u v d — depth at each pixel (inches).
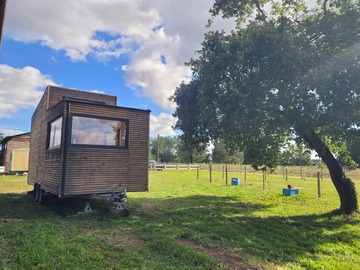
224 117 350.3
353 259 209.0
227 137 375.9
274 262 191.6
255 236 252.1
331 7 335.3
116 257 171.2
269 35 301.6
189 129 434.9
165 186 644.1
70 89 412.5
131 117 335.3
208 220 302.5
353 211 364.5
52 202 353.7
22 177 829.2
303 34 323.9
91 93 433.1
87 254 168.1
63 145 285.6
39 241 181.9
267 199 481.7
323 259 205.5
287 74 300.2
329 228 299.1
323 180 943.7
